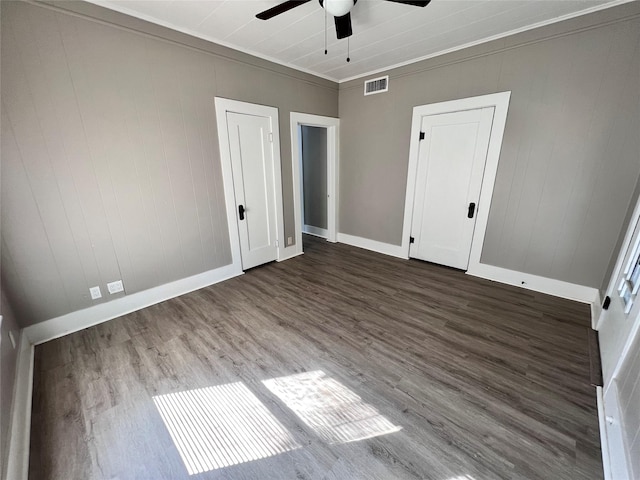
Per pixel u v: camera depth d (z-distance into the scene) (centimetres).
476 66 283
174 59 246
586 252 254
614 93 220
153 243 263
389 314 249
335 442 137
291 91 352
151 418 150
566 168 251
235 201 319
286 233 392
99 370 184
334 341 213
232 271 333
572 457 127
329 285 310
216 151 292
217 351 203
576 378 174
